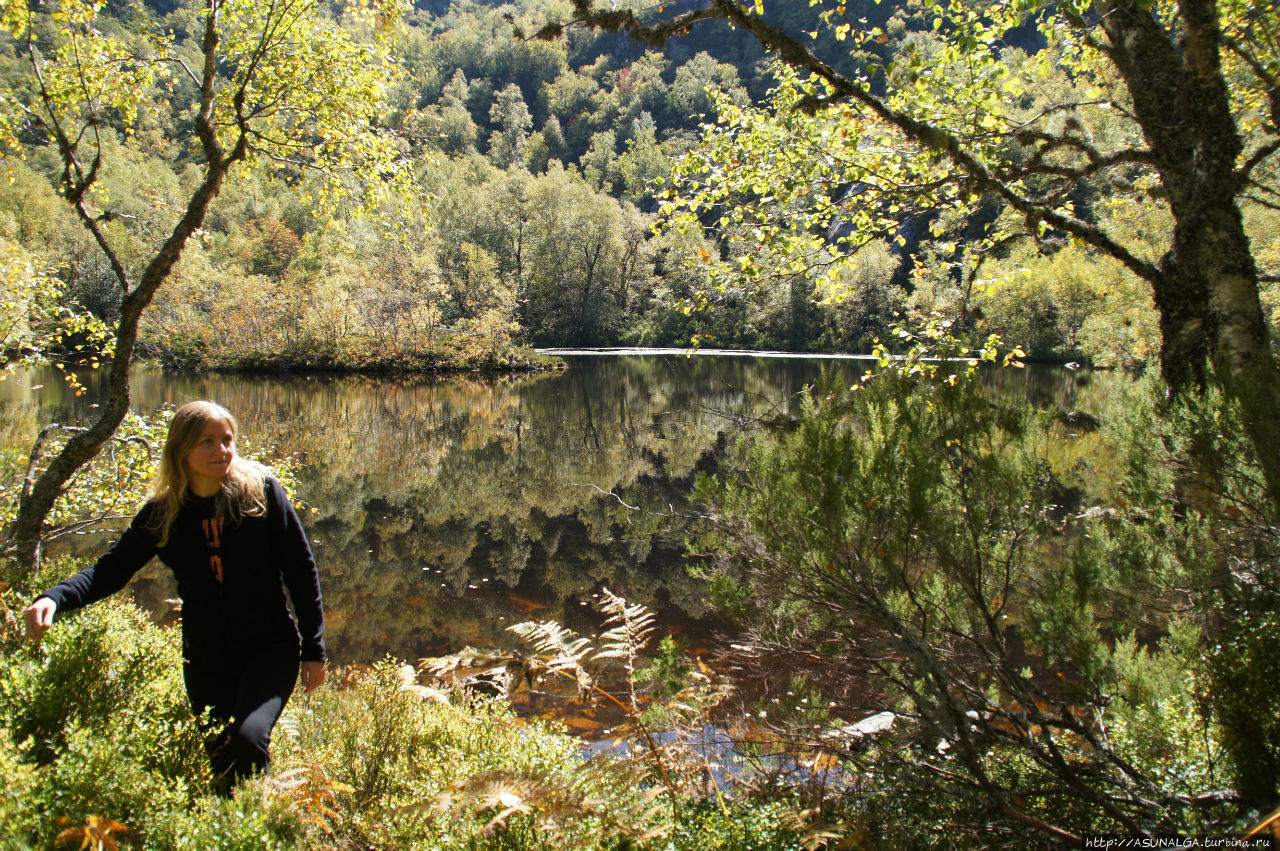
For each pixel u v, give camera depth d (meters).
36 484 4.21
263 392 27.00
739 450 2.68
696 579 8.20
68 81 4.98
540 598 7.61
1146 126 3.89
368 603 7.41
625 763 2.17
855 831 2.01
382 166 5.57
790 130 4.69
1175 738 2.29
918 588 2.45
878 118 4.38
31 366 6.66
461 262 50.66
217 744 2.09
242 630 2.24
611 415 21.69
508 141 109.44
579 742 2.70
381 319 38.19
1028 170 4.13
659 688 3.05
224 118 5.02
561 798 1.92
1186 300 3.58
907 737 2.37
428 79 126.94
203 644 2.23
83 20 4.93
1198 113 3.57
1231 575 2.08
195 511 2.12
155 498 2.15
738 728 2.78
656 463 14.88
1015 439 2.37
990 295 4.82
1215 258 3.47
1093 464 2.54
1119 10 3.94
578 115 119.88
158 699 2.26
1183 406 2.34
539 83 130.25
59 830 1.54
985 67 4.16
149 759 1.92
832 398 2.53
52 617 2.02
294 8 5.00
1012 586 2.45
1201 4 3.49
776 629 2.52
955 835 2.10
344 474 13.90
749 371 34.38
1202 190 3.53
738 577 2.59
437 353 37.53
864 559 2.34
